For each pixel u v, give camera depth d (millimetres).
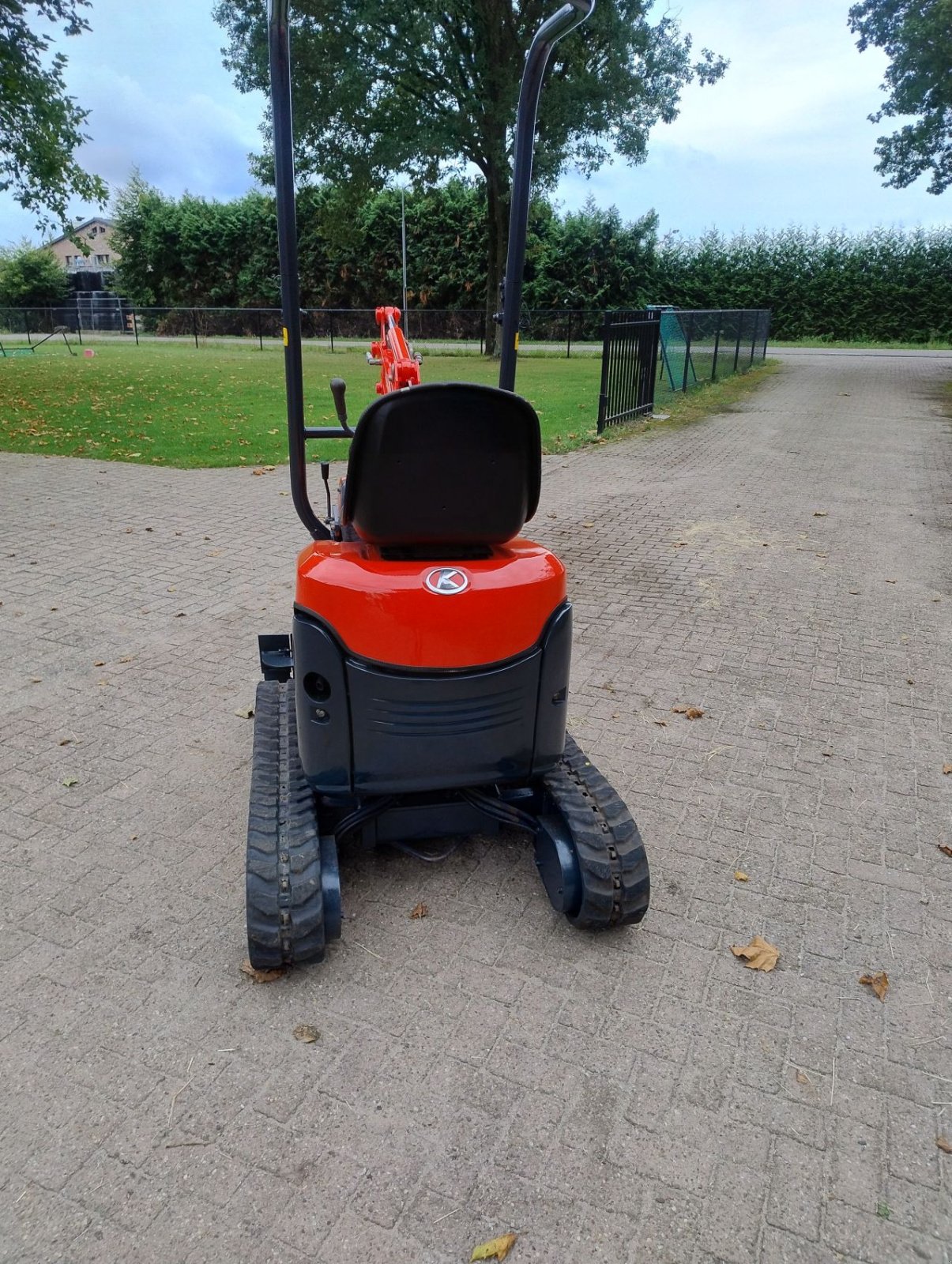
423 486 2559
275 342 36375
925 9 20906
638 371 14141
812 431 13344
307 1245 2016
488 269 28984
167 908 3129
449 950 2953
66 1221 2059
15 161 16188
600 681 4996
